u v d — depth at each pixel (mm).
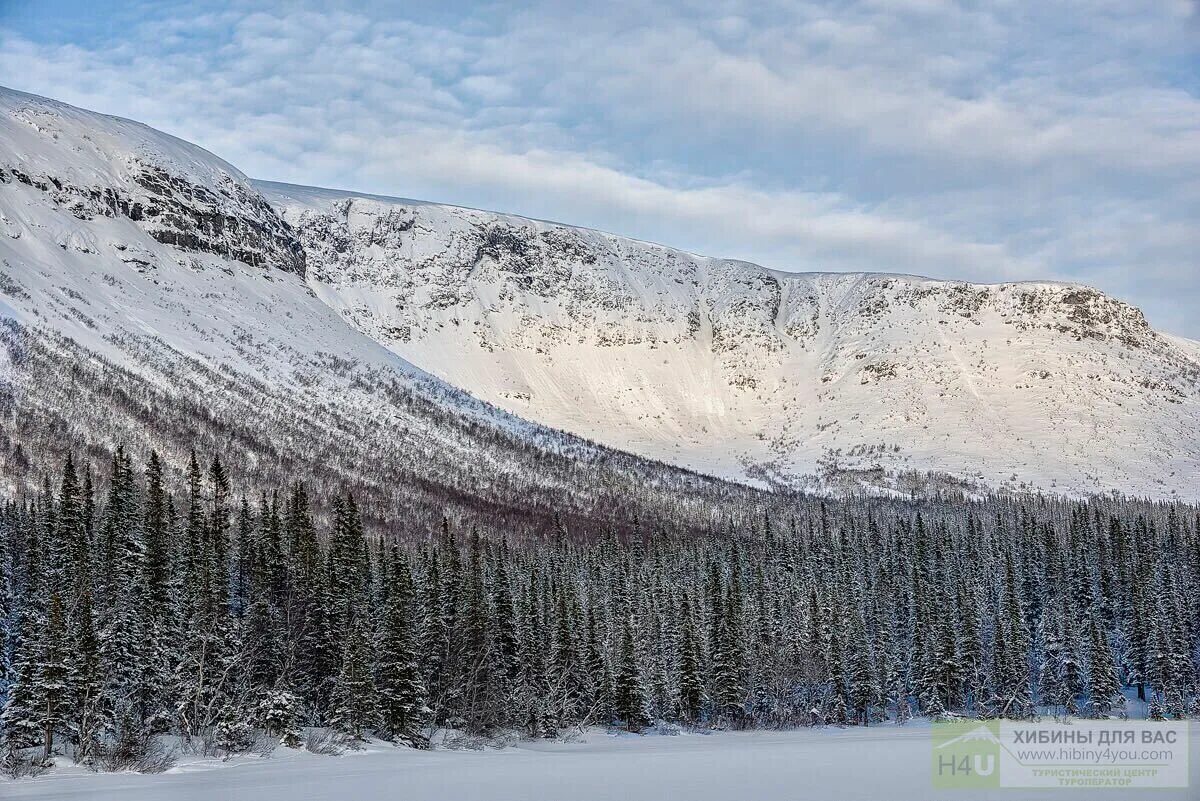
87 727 75188
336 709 93250
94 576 98812
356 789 59969
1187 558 180125
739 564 177125
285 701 84125
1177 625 142375
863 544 194875
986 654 145875
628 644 119375
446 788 60500
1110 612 166375
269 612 104062
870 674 134625
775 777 67125
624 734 114750
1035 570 176125
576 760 78562
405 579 112375
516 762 76750
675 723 125375
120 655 84688
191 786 61438
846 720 132000
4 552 107062
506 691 109000
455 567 121625
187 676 86438
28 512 138375
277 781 63969
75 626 81688
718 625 131500
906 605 162375
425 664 103562
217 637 90938
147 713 84000
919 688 142375
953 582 160500
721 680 128250
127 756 72125
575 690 116125
